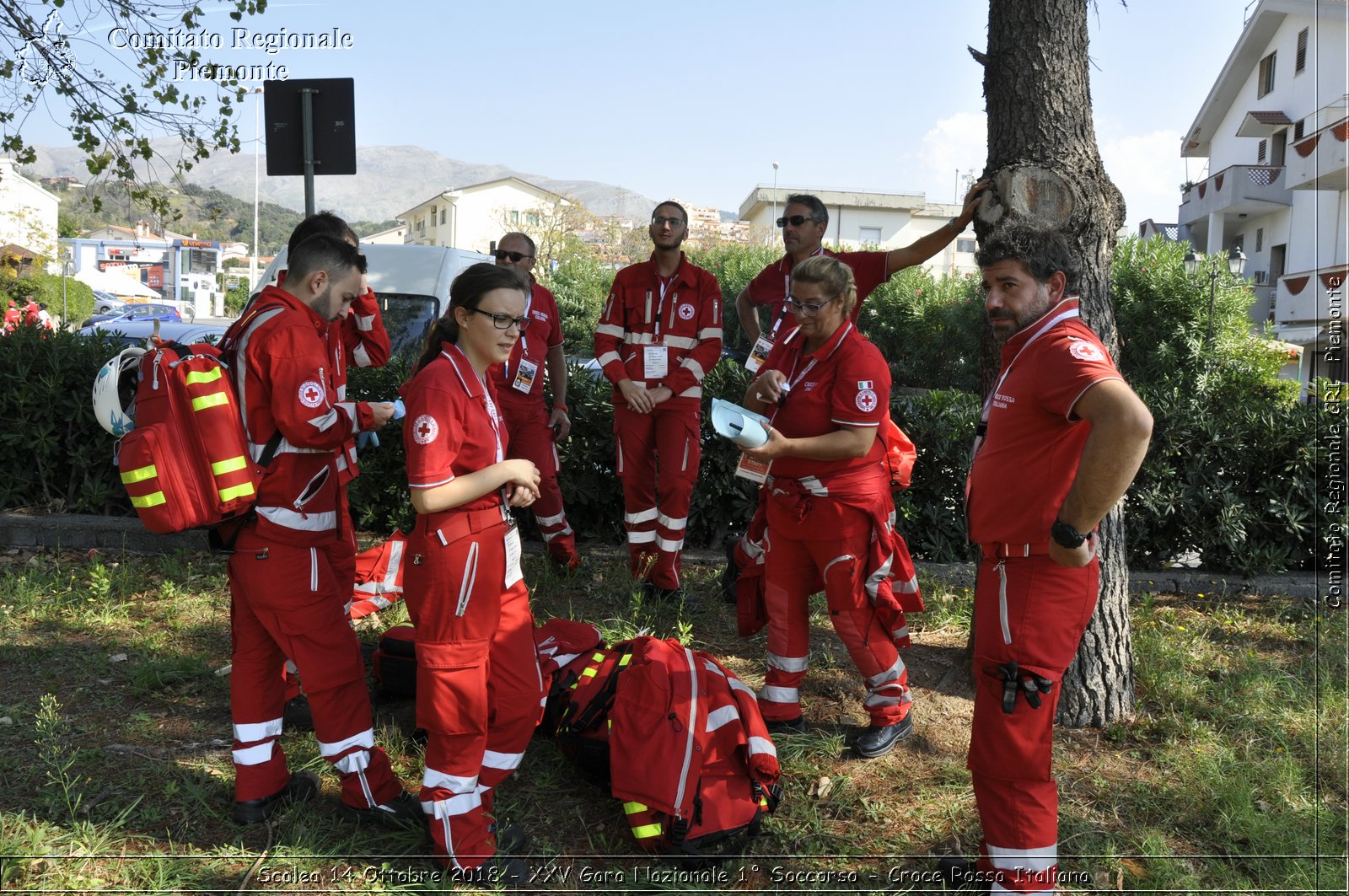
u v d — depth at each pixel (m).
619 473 5.76
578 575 6.09
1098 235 4.29
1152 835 3.42
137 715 4.09
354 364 4.36
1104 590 4.32
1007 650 2.85
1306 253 25.34
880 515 3.85
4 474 6.93
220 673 4.57
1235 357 14.67
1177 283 15.09
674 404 5.51
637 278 5.57
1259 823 3.46
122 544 6.44
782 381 3.88
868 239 52.97
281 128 6.40
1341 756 3.92
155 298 61.75
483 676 3.04
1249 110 28.33
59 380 6.76
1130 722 4.33
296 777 3.53
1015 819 2.87
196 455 3.02
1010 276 2.83
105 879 2.99
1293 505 6.47
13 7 7.27
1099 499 2.56
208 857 3.12
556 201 46.19
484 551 2.98
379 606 5.23
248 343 3.12
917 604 4.08
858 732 4.21
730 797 3.28
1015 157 4.39
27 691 4.31
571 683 3.89
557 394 6.26
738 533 6.84
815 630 5.48
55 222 54.44
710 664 3.64
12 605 5.34
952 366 21.55
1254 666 4.88
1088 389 2.58
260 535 3.15
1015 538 2.83
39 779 3.56
